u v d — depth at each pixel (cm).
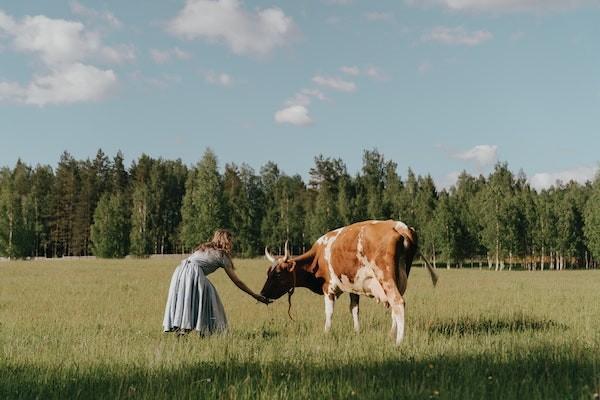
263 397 468
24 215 8256
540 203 7938
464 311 1314
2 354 693
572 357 612
